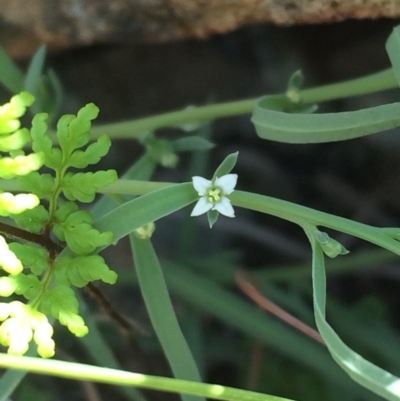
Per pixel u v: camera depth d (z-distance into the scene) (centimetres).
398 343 20
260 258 23
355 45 21
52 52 20
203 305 19
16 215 15
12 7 19
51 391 21
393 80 17
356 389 19
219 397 15
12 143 15
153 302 16
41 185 15
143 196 15
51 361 15
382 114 16
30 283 15
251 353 21
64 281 15
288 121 16
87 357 20
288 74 22
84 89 22
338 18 17
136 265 16
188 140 18
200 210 15
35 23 19
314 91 18
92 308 20
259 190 24
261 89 23
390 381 14
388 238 15
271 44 22
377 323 20
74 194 15
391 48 16
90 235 15
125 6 18
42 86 18
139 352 20
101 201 17
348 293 23
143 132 19
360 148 23
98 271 15
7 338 15
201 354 20
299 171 24
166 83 22
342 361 15
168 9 18
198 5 18
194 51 22
